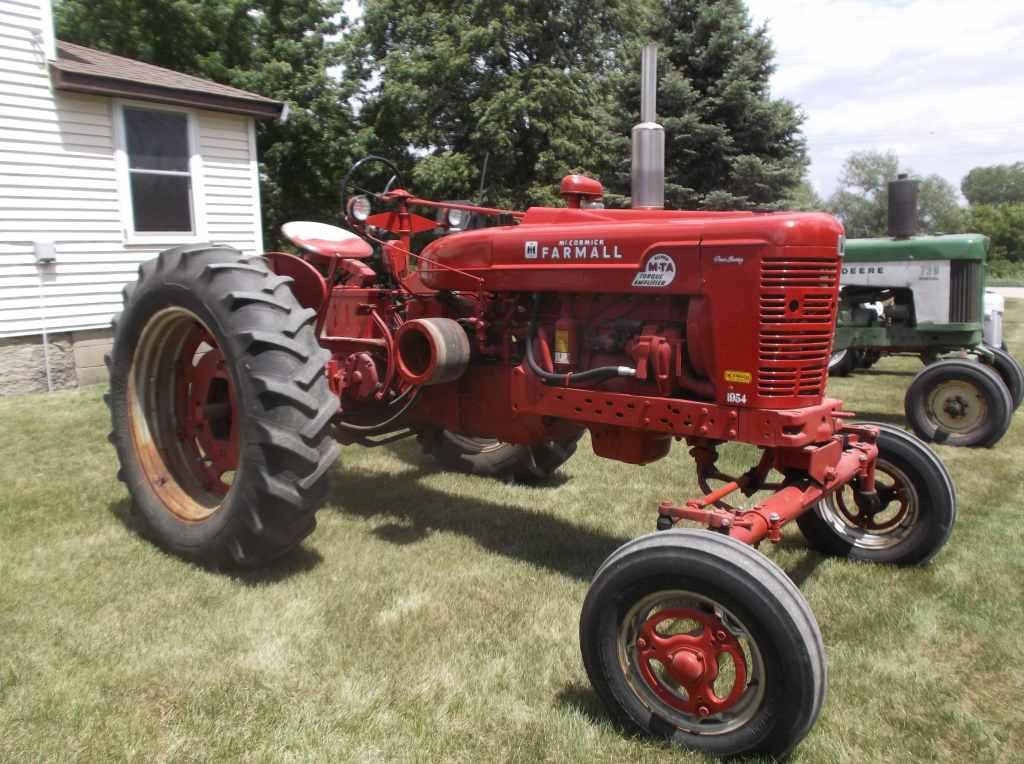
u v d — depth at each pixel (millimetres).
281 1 16594
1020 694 2459
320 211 16781
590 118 17047
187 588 3076
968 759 2150
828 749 2174
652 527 3955
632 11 18281
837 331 6949
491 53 16875
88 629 2732
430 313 3742
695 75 14883
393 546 3604
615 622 2266
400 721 2266
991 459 5426
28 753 2080
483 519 4023
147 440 3625
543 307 3250
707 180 14750
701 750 2156
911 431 6195
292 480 3061
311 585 3146
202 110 8820
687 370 2830
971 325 6535
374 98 17656
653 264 2781
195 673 2479
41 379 7688
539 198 16031
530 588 3174
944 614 2975
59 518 3822
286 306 3217
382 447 5461
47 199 7617
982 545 3691
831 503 3604
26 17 7262
